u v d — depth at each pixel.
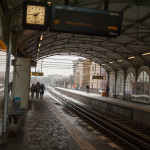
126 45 22.39
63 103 22.08
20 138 6.95
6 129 7.96
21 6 7.71
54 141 6.88
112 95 34.66
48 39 19.94
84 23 6.41
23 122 9.65
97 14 6.47
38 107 15.97
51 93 42.06
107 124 12.27
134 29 17.27
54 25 6.24
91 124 11.70
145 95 24.78
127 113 15.75
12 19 8.16
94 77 32.19
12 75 9.88
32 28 6.16
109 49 24.98
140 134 9.88
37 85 24.64
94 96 34.03
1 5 6.97
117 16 6.58
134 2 11.09
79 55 34.94
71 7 6.30
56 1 9.01
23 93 12.96
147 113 12.63
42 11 6.11
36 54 27.50
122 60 28.28
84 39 22.31
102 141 7.52
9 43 7.93
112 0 10.85
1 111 6.82
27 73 12.98
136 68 27.73
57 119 11.09
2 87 6.80
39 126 9.01
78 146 6.48
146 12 13.82
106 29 6.56
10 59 8.37
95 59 35.41
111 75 37.47
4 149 5.77
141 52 22.69
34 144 6.40
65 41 23.52
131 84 29.34
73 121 11.61
